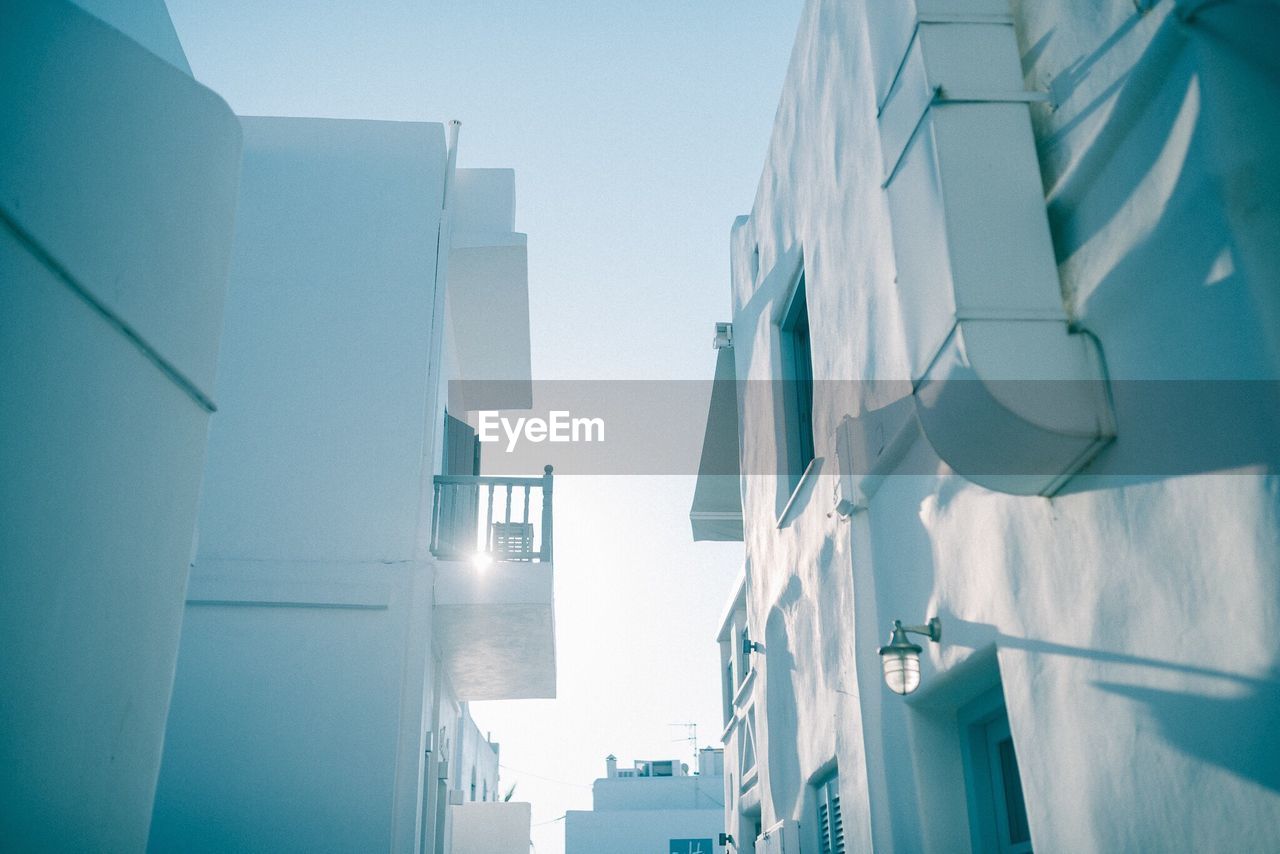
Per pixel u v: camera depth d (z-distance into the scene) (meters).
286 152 10.47
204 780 8.48
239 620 8.95
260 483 9.35
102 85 3.11
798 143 7.29
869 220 5.57
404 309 10.02
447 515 10.24
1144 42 3.01
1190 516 2.79
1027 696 3.68
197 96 3.70
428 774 10.38
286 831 8.39
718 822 38.97
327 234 10.23
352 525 9.30
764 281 8.34
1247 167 2.64
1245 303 2.58
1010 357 3.17
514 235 10.84
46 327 2.81
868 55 5.68
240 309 9.89
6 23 2.63
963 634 4.23
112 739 3.15
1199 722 2.76
